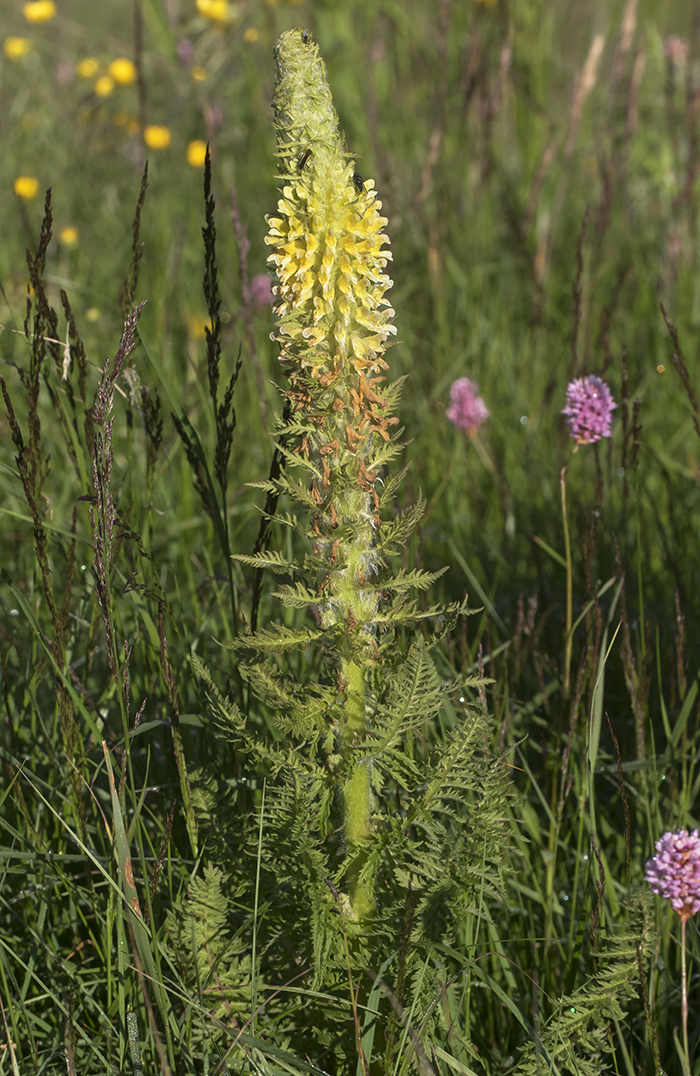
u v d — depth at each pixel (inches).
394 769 67.7
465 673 87.4
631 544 116.3
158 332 167.9
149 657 89.0
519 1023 75.8
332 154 60.4
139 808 70.5
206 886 72.6
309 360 61.7
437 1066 66.2
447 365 167.3
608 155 199.0
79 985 74.5
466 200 202.8
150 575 91.0
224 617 90.6
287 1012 68.6
